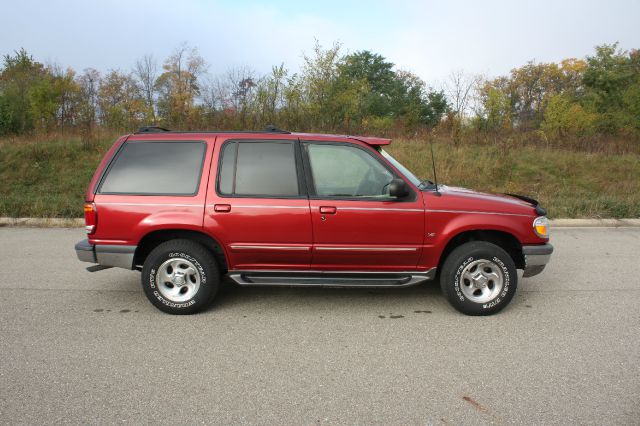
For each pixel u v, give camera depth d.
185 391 3.22
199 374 3.46
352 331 4.27
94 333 4.20
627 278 5.89
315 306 4.91
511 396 3.15
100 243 4.59
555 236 8.37
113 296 5.23
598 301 5.04
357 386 3.30
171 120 17.48
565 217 9.59
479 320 4.52
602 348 3.89
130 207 4.52
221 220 4.49
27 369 3.52
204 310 4.79
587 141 15.70
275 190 4.53
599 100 28.38
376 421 2.88
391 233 4.48
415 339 4.09
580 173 12.95
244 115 16.83
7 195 10.89
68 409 2.99
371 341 4.05
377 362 3.66
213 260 4.61
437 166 12.99
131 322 4.47
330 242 4.51
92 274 6.06
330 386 3.30
